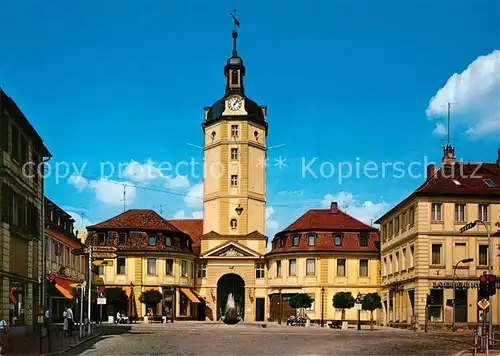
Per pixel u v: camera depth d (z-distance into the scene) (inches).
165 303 3196.4
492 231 2349.9
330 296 3117.6
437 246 2349.9
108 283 3179.1
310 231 3198.8
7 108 1502.2
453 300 2178.9
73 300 2581.2
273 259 3297.2
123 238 3240.7
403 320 2561.5
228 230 3422.7
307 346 1443.2
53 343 1412.4
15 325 1627.7
